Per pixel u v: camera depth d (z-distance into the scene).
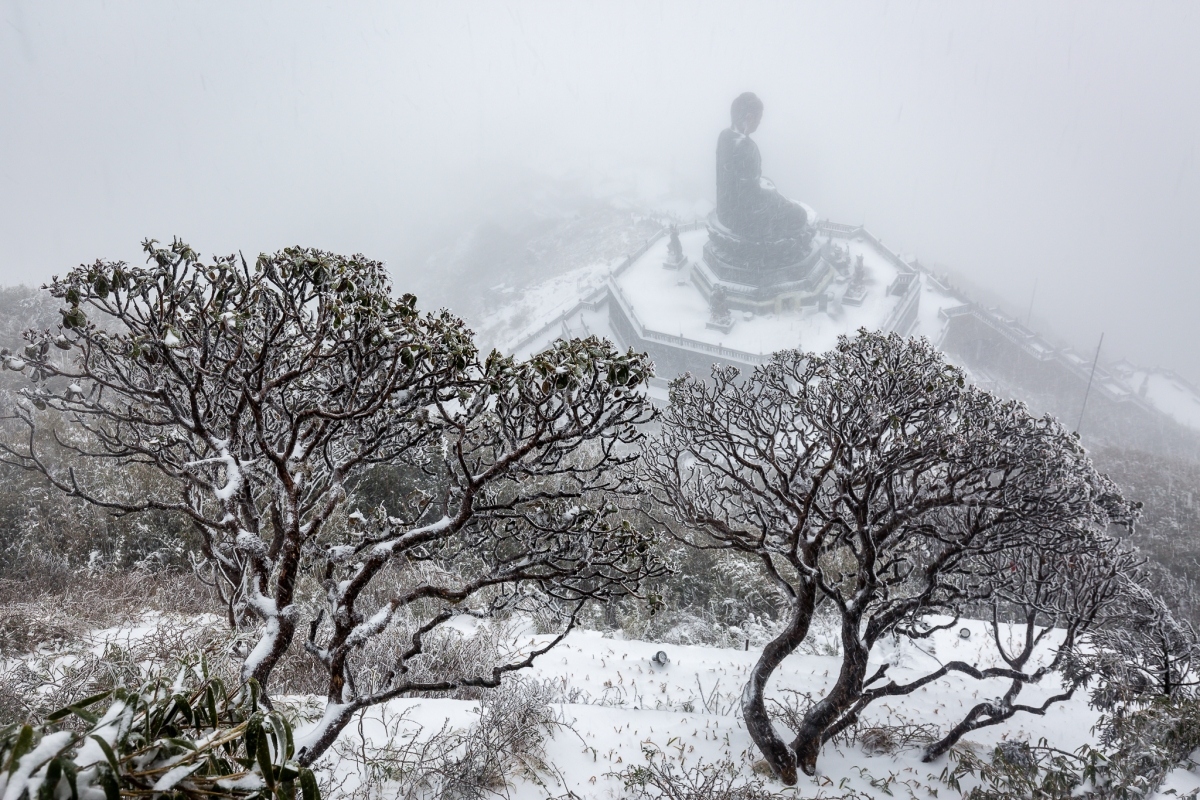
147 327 4.95
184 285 5.13
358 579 5.23
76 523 12.01
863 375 7.80
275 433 6.39
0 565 11.05
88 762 2.52
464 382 4.85
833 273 51.03
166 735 3.01
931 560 9.84
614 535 5.74
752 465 8.16
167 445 6.22
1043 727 10.20
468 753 6.85
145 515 12.38
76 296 4.62
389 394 4.92
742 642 12.95
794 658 11.97
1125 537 20.64
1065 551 7.86
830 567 14.41
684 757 8.15
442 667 9.08
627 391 4.83
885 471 7.43
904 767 8.60
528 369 4.56
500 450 5.94
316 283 4.98
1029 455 7.45
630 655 11.49
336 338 5.14
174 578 11.56
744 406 8.59
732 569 14.39
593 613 13.52
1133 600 9.46
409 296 4.90
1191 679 10.19
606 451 5.42
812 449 7.96
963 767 8.46
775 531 8.55
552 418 4.83
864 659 8.06
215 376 5.09
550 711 8.27
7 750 2.44
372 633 5.28
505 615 11.60
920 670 11.88
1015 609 15.41
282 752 3.02
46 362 4.98
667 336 43.25
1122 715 8.61
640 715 9.03
